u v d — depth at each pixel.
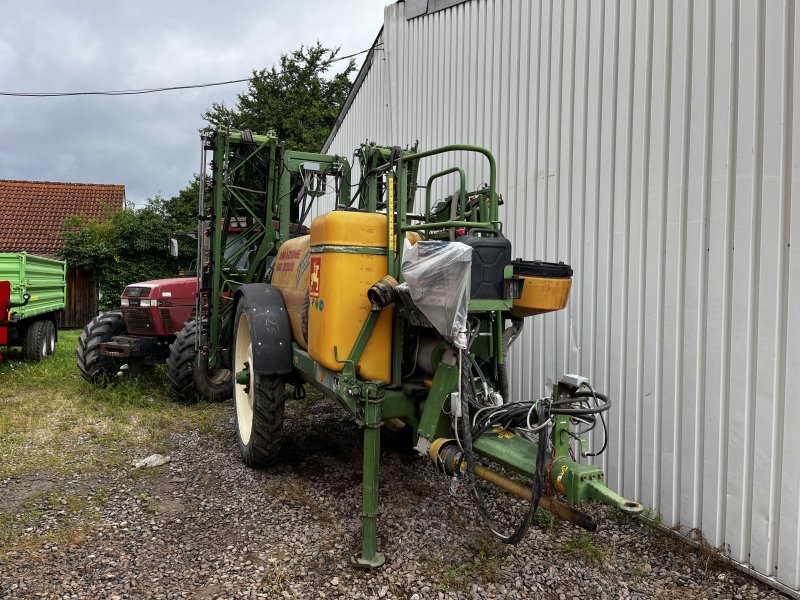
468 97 5.74
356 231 3.22
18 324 9.03
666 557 3.25
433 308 2.74
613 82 3.92
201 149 5.43
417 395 3.27
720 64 3.17
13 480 4.21
